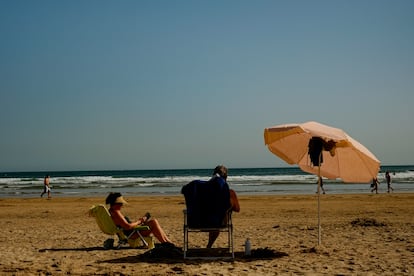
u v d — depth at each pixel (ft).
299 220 47.44
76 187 151.53
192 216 24.13
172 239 34.06
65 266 22.82
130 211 62.69
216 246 30.32
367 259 24.29
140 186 154.81
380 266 22.41
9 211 64.03
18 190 138.51
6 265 23.20
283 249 28.25
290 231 37.78
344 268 21.95
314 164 26.66
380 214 53.06
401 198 84.79
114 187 150.10
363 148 25.50
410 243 29.94
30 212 62.23
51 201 86.74
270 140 26.30
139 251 27.94
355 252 26.53
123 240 28.94
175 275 20.59
